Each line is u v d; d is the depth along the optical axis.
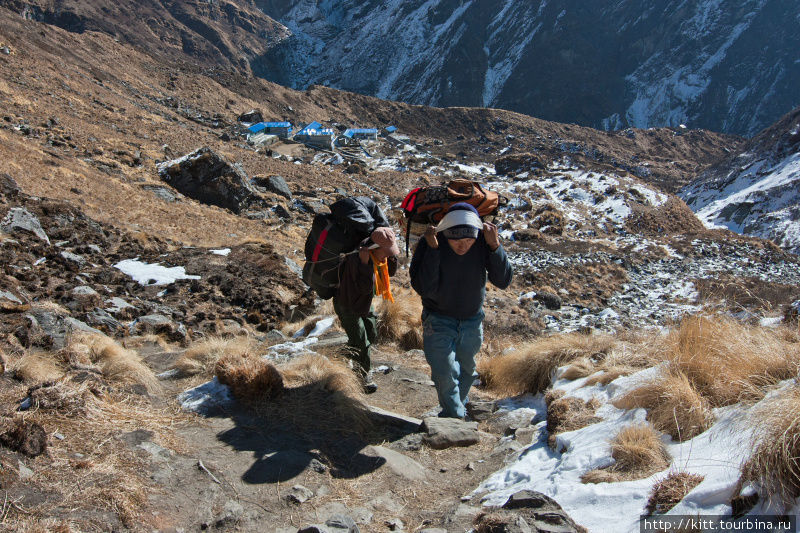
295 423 4.34
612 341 5.52
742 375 3.37
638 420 3.45
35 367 4.29
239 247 15.24
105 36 124.25
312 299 11.35
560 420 3.98
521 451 4.04
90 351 4.98
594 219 65.50
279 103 140.00
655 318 26.09
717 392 3.41
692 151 181.75
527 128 166.75
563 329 19.61
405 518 3.26
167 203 31.17
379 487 3.61
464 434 4.43
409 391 5.82
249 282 11.97
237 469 3.55
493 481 3.62
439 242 4.57
